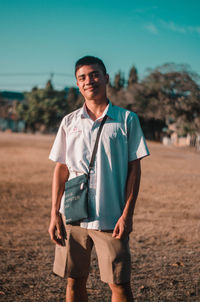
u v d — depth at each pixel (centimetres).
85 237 210
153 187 967
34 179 1033
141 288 306
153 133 5622
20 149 2188
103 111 213
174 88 4756
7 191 827
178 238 477
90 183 203
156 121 5272
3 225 534
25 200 735
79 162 207
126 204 199
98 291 302
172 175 1265
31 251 414
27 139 3616
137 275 339
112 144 201
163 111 4766
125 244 202
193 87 4697
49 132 6216
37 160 1584
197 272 347
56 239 219
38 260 382
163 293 297
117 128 204
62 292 300
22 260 380
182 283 319
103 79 213
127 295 202
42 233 498
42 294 295
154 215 629
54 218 220
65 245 216
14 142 2894
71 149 212
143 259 389
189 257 396
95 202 201
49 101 6038
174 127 5097
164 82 4697
